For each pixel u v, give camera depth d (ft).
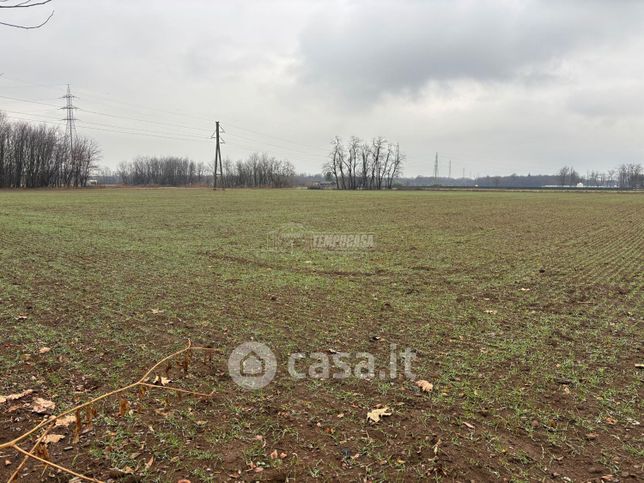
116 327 19.35
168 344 17.47
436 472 10.17
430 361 16.40
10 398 12.96
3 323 19.58
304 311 22.50
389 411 12.77
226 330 19.34
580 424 12.32
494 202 145.07
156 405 12.81
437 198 173.99
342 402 13.28
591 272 33.94
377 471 10.18
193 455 10.59
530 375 15.38
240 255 39.19
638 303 25.22
